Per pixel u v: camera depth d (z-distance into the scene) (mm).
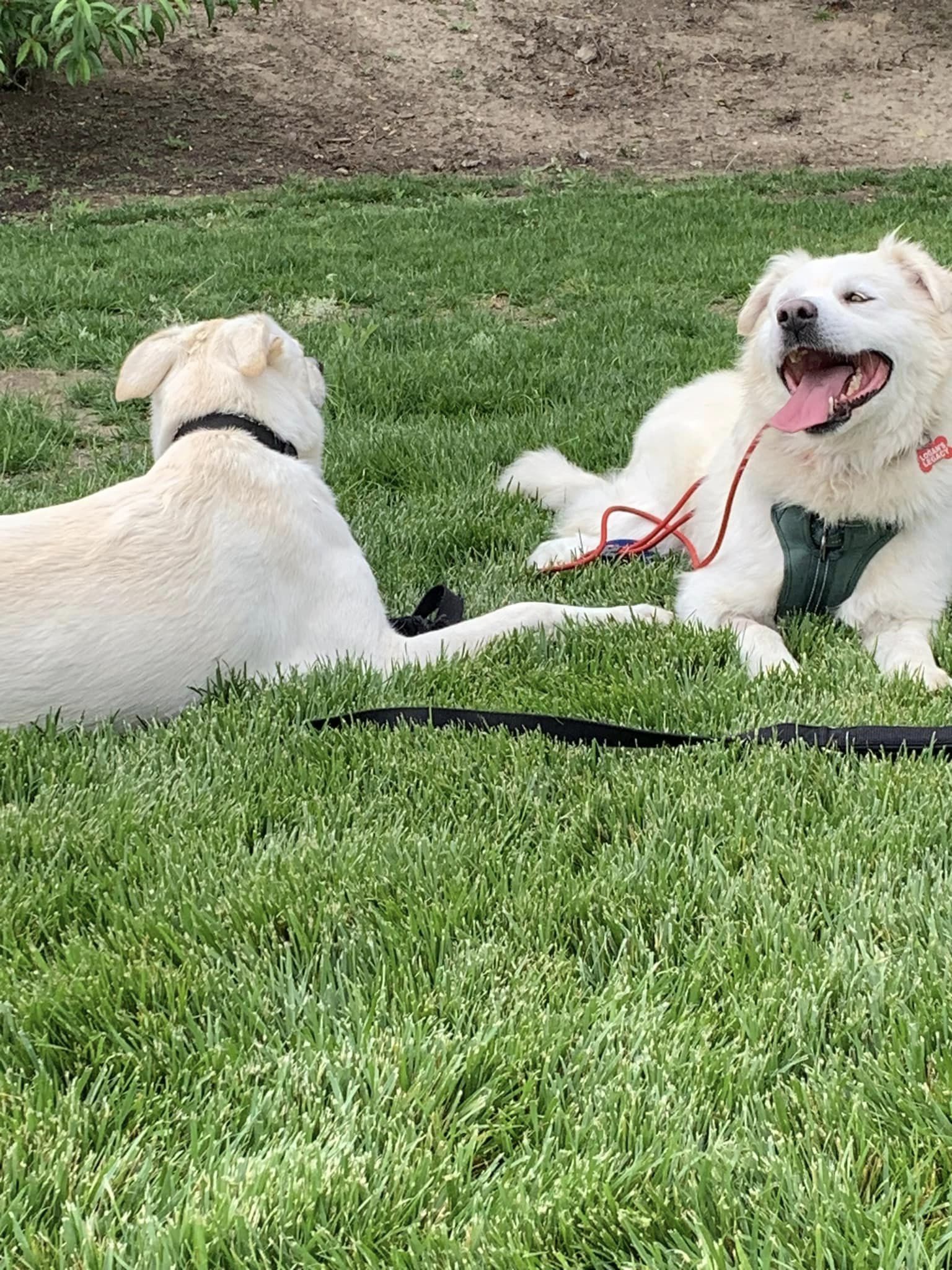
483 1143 1044
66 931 1212
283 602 1554
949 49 7148
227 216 4758
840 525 1688
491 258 3822
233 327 1671
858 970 1142
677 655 1598
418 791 1357
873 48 7191
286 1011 1144
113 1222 939
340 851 1271
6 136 5859
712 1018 1123
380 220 4543
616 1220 937
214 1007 1151
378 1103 1066
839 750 1392
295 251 3861
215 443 1574
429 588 1851
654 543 1918
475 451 2254
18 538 1470
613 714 1493
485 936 1198
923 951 1157
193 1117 1046
